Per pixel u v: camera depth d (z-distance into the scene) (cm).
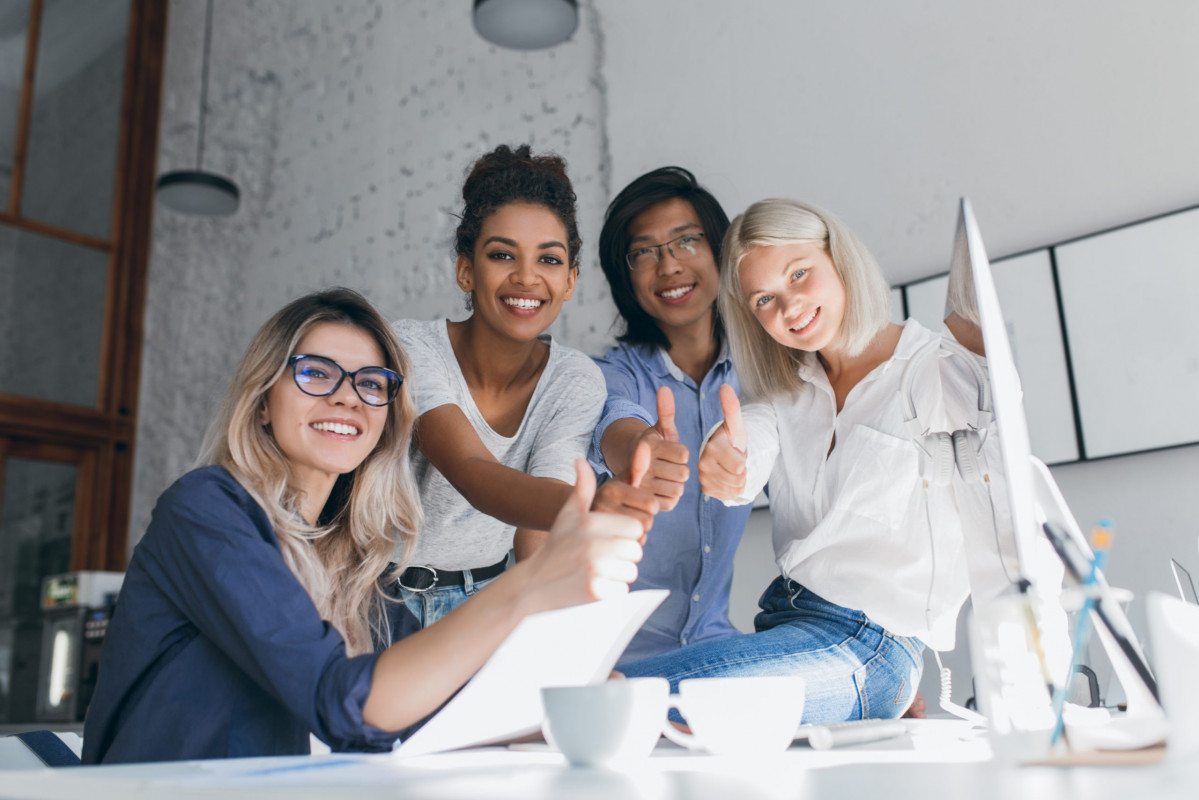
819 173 287
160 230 576
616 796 43
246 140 534
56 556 515
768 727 68
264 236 509
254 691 89
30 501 510
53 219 545
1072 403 231
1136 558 219
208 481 93
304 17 514
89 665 361
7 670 485
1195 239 218
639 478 96
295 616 81
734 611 277
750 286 136
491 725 72
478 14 293
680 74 327
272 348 105
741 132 308
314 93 498
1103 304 229
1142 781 43
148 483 540
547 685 73
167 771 57
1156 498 218
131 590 92
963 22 265
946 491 109
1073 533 65
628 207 204
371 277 441
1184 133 225
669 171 207
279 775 54
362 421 107
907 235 267
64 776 54
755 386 146
